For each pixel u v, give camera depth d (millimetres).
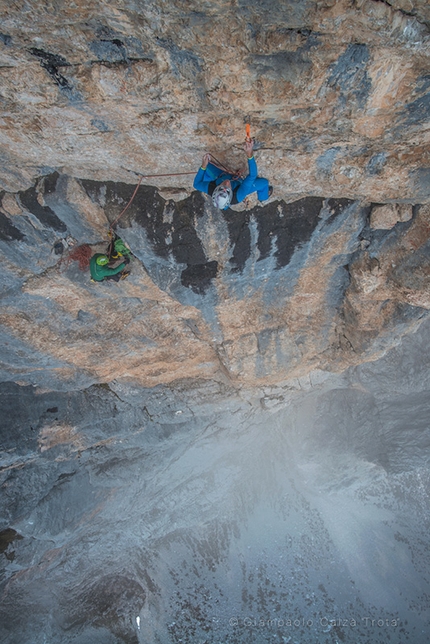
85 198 6105
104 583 17547
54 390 11109
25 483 11695
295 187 6203
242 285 8375
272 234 7148
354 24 3549
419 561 20281
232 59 3879
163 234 6734
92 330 9008
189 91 4246
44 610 15164
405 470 17625
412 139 5051
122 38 3717
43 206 6109
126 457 13977
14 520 11508
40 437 10953
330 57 3879
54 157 5348
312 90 4207
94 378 10961
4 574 12586
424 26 3541
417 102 4410
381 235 7328
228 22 3551
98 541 15922
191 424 14141
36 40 3686
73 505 13094
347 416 18297
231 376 11547
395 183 5922
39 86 4160
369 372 16281
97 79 4070
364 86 4184
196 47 3779
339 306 9828
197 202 6457
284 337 10594
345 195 6504
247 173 5488
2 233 6367
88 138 4980
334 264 8344
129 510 15836
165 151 5266
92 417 11820
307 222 7016
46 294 7676
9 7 3334
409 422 17688
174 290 8055
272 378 11922
